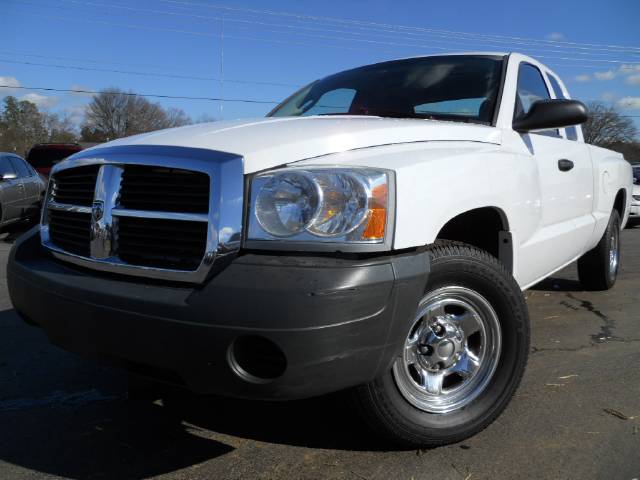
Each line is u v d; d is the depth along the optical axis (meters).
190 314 2.06
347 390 2.42
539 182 3.39
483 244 3.22
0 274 6.65
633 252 8.94
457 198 2.56
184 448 2.67
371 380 2.21
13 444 2.72
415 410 2.54
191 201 2.25
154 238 2.33
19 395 3.28
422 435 2.54
